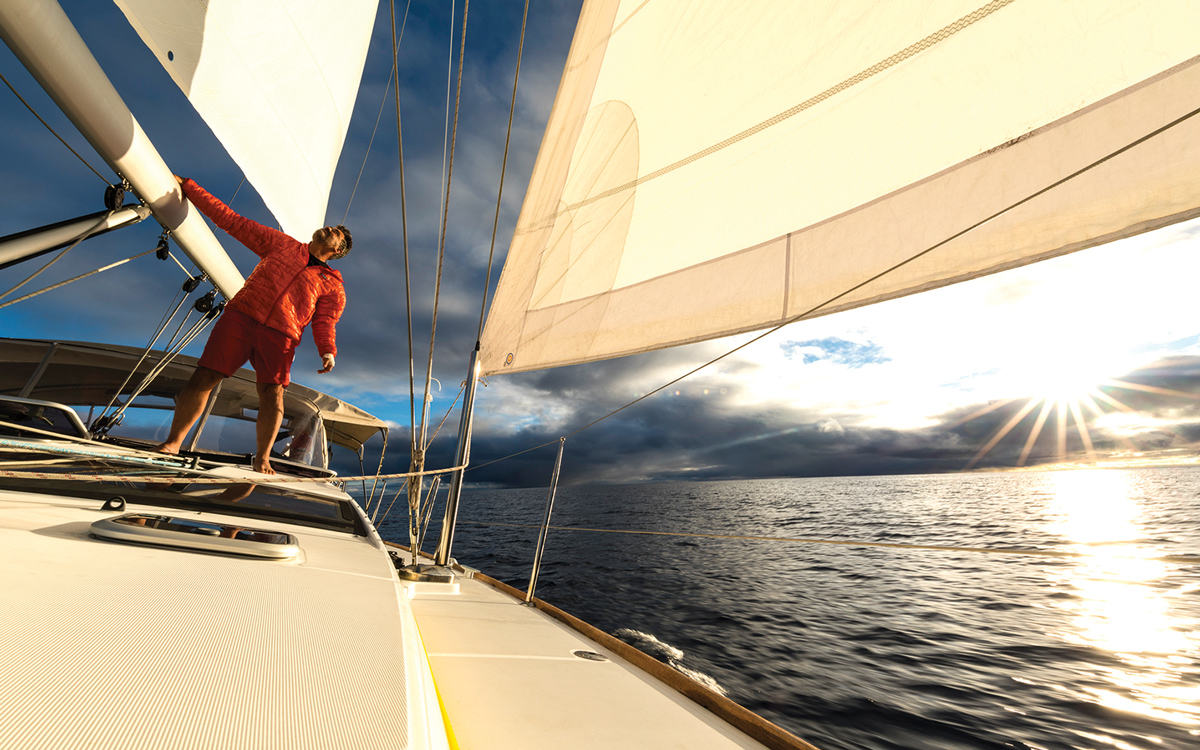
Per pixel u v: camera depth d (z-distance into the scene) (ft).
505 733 2.96
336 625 2.06
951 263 5.34
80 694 1.25
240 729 1.24
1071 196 4.63
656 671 4.16
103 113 6.04
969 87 5.38
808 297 6.42
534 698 3.50
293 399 14.10
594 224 8.53
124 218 7.52
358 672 1.69
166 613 1.87
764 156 7.00
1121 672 19.95
